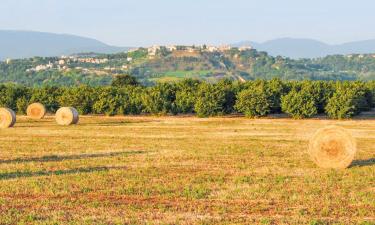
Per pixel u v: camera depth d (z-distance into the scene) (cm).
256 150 6238
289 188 4012
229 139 7619
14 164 5166
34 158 5625
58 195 3788
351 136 5022
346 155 5025
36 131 8912
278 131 9025
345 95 11975
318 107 12650
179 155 5788
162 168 4916
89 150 6278
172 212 3309
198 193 3800
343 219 3162
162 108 13488
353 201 3591
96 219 3136
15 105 14938
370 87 13962
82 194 3816
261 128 9675
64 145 6806
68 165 5103
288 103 12238
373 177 4478
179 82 14500
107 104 13662
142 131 9006
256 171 4778
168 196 3744
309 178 4419
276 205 3494
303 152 6084
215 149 6338
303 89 12569
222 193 3819
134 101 13775
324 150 5062
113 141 7306
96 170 4806
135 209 3384
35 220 3122
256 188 3994
